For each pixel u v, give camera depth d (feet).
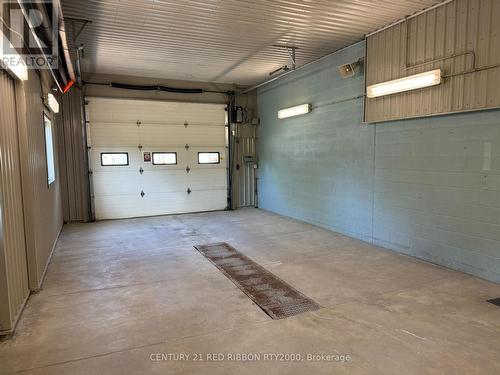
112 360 7.38
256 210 26.73
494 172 11.29
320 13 13.25
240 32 15.17
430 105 13.05
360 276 12.25
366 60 15.90
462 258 12.49
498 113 11.08
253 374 6.89
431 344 7.89
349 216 18.07
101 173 23.29
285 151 23.66
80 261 14.23
